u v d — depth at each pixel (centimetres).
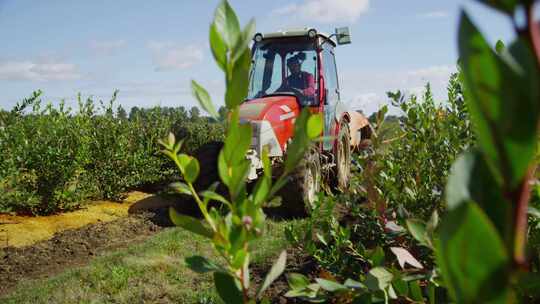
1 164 675
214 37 64
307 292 151
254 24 65
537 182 120
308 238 279
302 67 806
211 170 659
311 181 707
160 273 478
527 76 33
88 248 617
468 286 36
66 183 804
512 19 34
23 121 800
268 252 509
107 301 418
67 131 862
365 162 272
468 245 35
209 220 80
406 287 150
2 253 582
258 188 74
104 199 906
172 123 1151
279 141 712
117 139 928
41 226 702
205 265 86
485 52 35
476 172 43
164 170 1047
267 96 799
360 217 333
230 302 84
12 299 425
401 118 302
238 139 69
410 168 301
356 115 1097
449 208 38
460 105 287
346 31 818
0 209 679
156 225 712
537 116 34
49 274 522
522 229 37
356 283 140
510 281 35
